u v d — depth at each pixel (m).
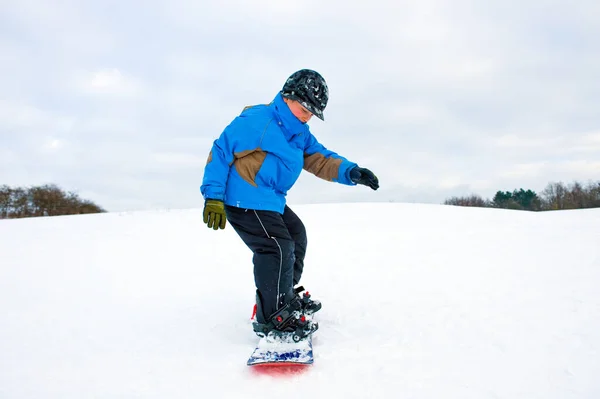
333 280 3.79
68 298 3.51
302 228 2.66
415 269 3.98
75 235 7.86
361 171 2.63
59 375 1.97
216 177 2.28
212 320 2.82
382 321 2.59
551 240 4.92
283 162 2.37
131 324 2.77
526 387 1.65
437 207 10.71
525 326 2.29
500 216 8.05
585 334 2.12
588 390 1.60
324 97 2.35
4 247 6.53
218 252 5.72
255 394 1.70
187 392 1.74
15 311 3.13
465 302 2.83
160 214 11.70
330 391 1.70
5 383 1.89
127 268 4.78
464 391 1.64
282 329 2.19
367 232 6.94
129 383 1.86
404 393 1.65
